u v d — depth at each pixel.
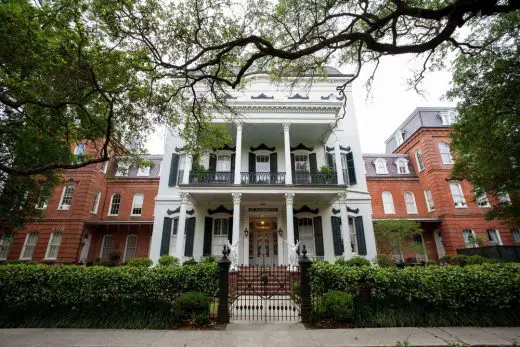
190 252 13.51
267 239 14.73
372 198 22.23
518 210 11.96
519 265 6.60
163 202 14.45
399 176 22.62
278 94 16.44
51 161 10.23
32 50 5.29
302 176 15.27
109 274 6.23
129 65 5.73
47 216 18.20
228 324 5.93
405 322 5.79
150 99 6.59
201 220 14.41
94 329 5.61
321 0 6.35
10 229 12.91
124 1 5.12
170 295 6.20
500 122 9.67
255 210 14.69
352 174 15.36
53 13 5.04
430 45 4.95
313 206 14.76
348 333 5.25
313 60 7.70
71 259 17.38
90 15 5.15
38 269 6.34
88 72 5.67
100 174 20.78
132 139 7.66
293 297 8.01
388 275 6.24
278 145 16.22
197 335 5.18
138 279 6.17
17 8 4.82
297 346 4.59
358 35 5.27
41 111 6.63
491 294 5.95
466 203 19.45
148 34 5.86
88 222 18.81
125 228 20.48
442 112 22.36
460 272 6.21
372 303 6.06
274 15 6.54
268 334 5.22
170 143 15.46
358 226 14.41
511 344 4.66
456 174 13.24
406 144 24.25
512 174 10.60
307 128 14.94
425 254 19.58
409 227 17.36
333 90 16.89
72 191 19.06
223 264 6.41
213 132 8.52
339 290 6.41
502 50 7.95
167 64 6.05
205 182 13.94
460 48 7.21
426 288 6.02
